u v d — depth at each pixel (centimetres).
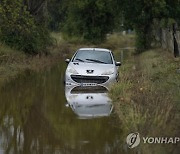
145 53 5588
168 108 1817
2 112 2128
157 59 4341
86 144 1574
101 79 2952
